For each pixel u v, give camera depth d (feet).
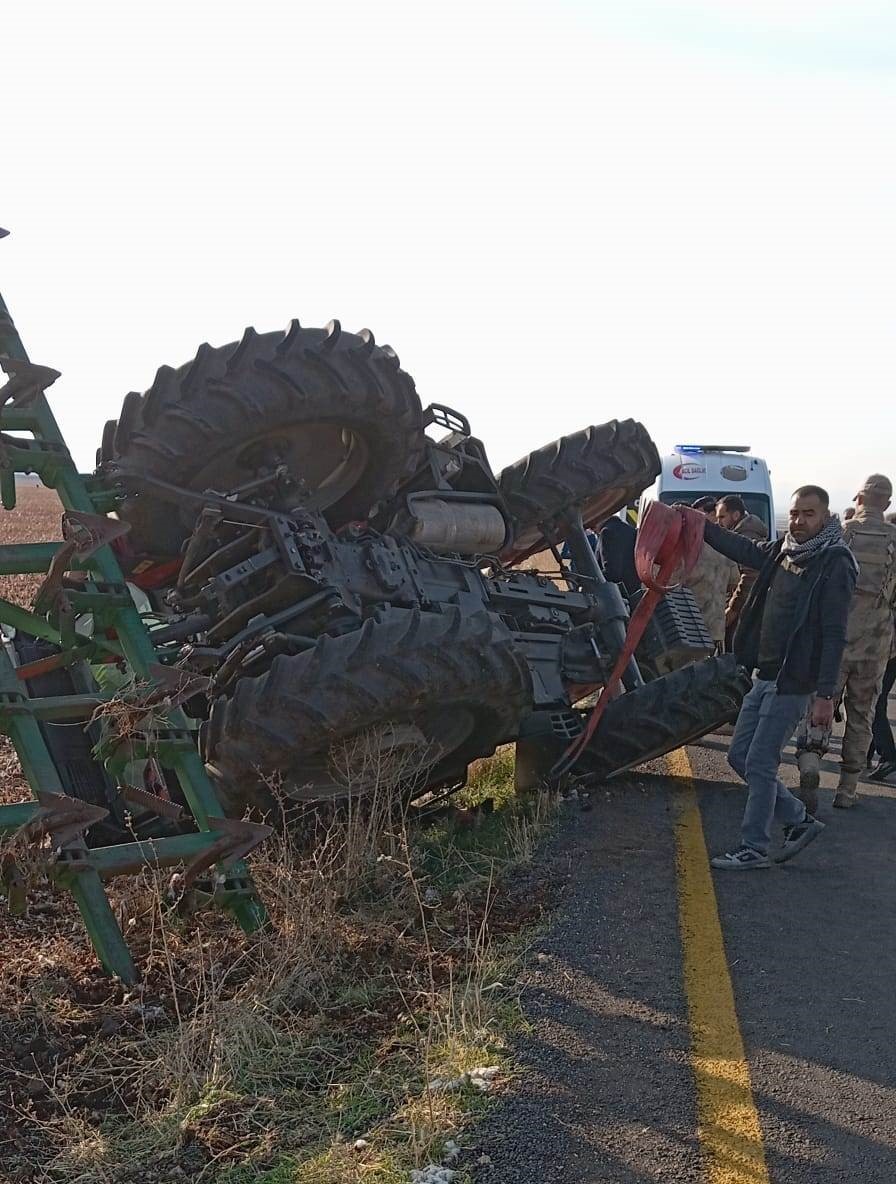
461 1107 10.51
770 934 15.34
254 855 16.14
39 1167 9.80
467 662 17.25
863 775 27.35
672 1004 13.00
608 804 21.81
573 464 25.61
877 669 23.16
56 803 12.99
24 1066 11.42
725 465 50.88
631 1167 9.77
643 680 27.22
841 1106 10.92
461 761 20.27
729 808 22.13
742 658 19.25
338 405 18.85
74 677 19.22
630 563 33.45
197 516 18.54
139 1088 11.00
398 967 13.83
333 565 18.97
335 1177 9.40
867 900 17.02
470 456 23.75
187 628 18.71
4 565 14.84
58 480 16.34
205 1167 9.77
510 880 17.20
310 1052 11.71
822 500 18.06
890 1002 13.30
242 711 16.15
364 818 18.07
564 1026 12.30
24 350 16.57
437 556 22.12
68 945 14.43
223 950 14.15
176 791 17.72
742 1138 10.27
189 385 18.21
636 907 16.11
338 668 16.26
